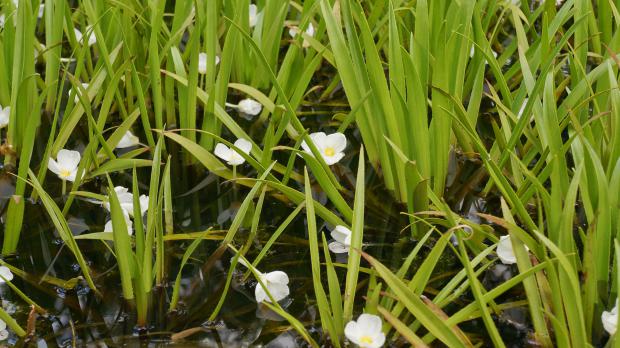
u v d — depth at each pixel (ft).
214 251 4.39
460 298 4.20
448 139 4.48
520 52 4.52
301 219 4.53
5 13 4.84
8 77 4.73
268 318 4.16
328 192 4.36
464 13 4.64
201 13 4.93
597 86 4.61
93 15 4.92
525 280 3.96
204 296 4.22
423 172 4.48
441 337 3.84
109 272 4.30
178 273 4.23
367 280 4.27
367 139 4.65
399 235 4.47
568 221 3.94
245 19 4.96
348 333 3.89
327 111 5.09
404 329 3.83
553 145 4.29
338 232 4.34
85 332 4.09
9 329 4.09
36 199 4.56
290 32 5.25
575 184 3.93
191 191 4.66
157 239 4.17
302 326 3.96
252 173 4.71
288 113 4.51
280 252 4.40
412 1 5.11
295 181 4.69
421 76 4.51
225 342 4.07
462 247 3.86
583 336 3.81
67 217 4.51
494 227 4.49
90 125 4.48
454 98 4.39
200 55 5.00
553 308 4.00
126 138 4.74
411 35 4.50
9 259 4.33
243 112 5.03
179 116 4.98
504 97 4.68
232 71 5.11
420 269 3.99
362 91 4.59
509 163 4.66
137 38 4.96
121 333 4.09
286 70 4.86
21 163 4.32
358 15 5.05
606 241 3.99
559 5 5.81
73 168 4.50
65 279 4.27
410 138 4.45
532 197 4.52
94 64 5.25
